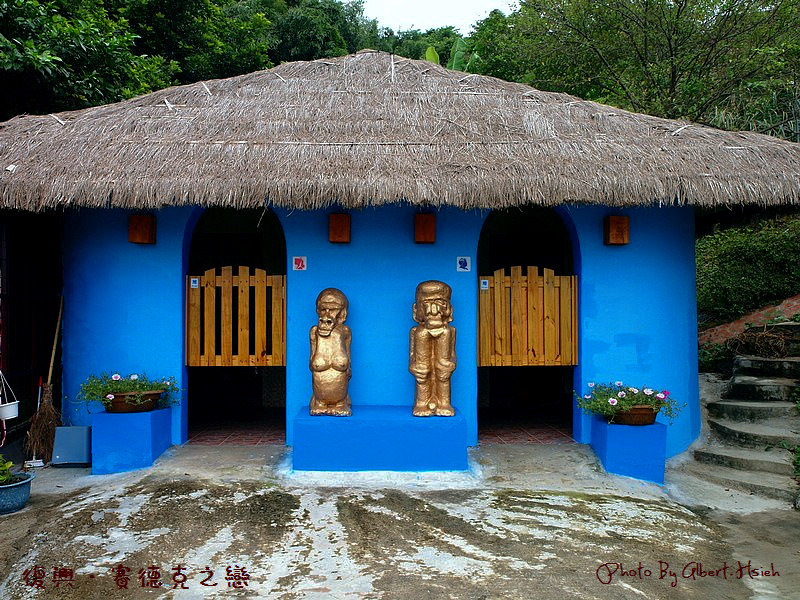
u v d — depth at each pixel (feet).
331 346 18.02
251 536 13.43
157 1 45.11
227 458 18.54
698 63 39.34
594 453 19.16
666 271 20.80
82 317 19.94
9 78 24.82
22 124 19.79
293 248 19.69
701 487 17.89
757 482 17.71
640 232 20.40
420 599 10.93
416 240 19.56
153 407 18.92
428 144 18.92
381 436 17.63
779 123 33.78
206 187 16.84
